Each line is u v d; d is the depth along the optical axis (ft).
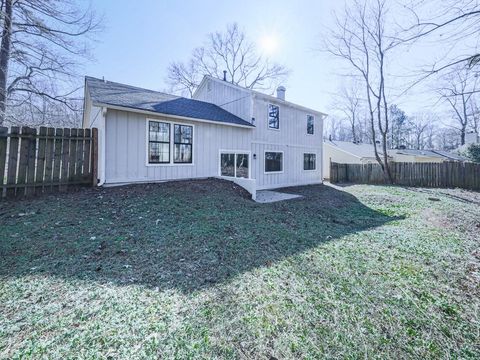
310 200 30.53
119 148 25.17
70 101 39.60
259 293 8.77
